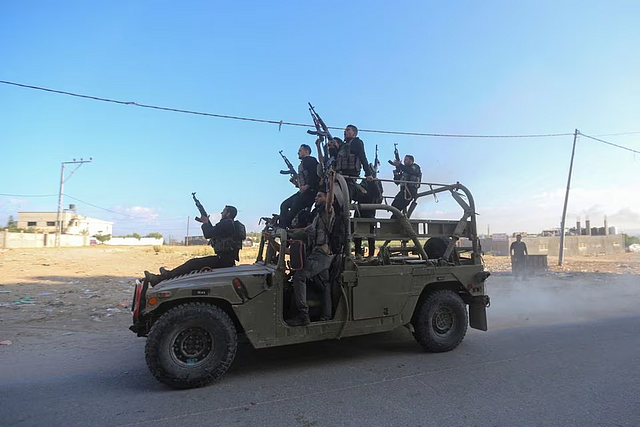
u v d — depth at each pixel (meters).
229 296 4.82
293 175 7.43
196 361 4.62
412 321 6.01
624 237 46.28
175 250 37.66
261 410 3.96
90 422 3.71
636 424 3.62
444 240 6.99
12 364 5.50
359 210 6.02
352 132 6.73
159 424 3.67
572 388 4.48
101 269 18.33
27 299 10.31
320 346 6.38
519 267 15.20
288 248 5.30
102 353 6.04
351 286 5.47
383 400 4.19
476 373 5.02
